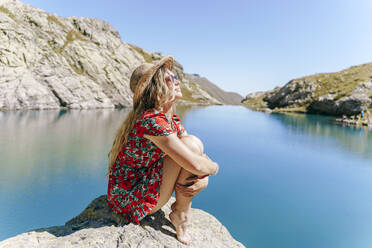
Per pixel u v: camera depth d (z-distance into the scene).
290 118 19.31
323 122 16.41
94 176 4.26
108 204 1.60
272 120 17.19
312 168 5.47
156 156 1.39
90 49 27.52
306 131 11.58
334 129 12.57
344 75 30.22
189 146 1.37
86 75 25.33
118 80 28.03
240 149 7.39
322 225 3.02
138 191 1.42
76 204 3.20
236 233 2.79
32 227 2.61
